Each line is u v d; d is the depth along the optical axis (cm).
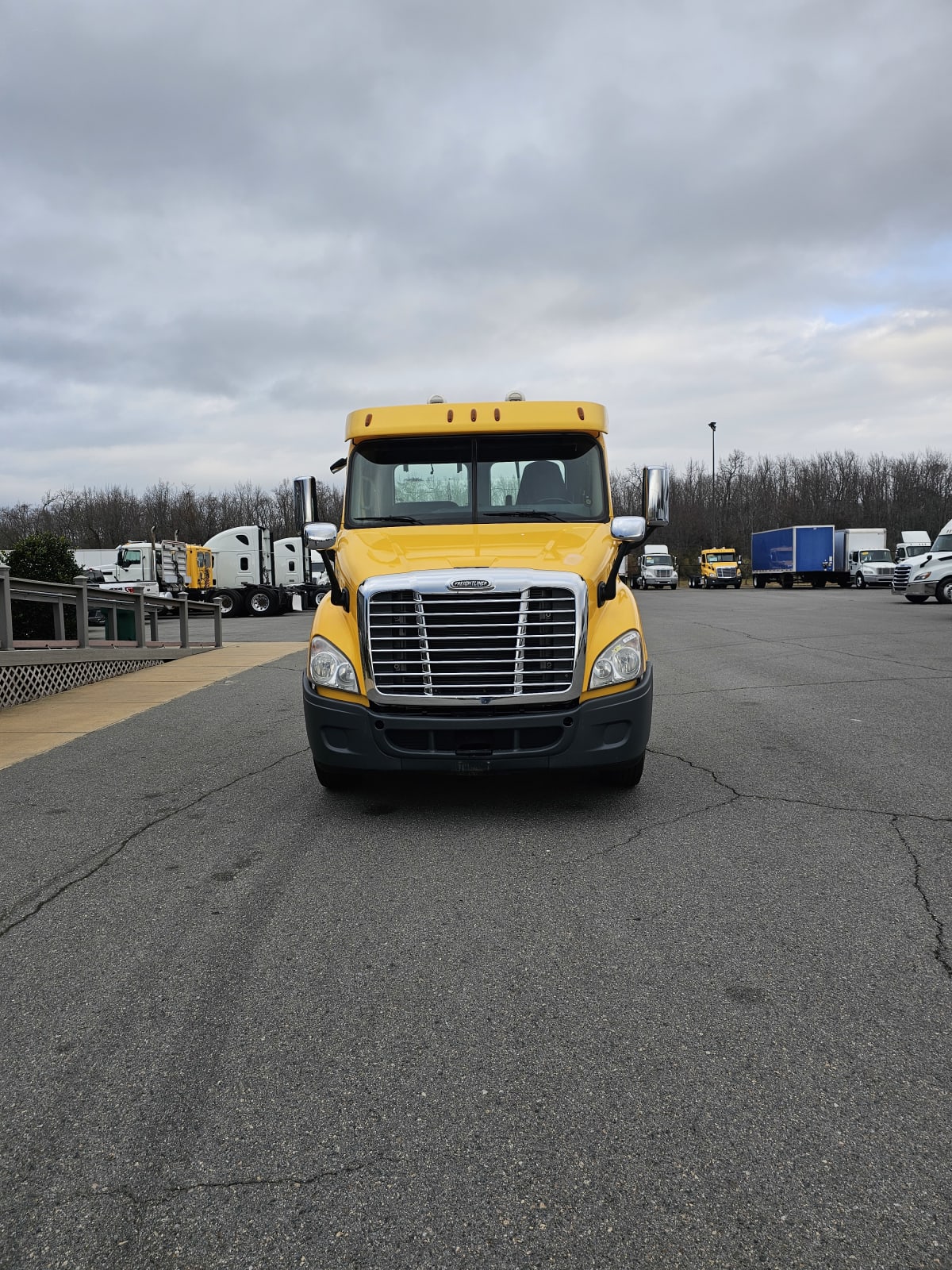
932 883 416
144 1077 272
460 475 638
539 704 509
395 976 336
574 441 640
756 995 314
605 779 586
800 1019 297
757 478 8019
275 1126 246
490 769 507
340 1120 248
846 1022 295
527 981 329
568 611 508
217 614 1697
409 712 513
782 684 1055
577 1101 255
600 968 339
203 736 816
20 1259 200
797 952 348
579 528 609
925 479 7894
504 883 431
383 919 390
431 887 428
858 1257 196
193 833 522
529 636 506
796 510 7575
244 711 952
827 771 632
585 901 405
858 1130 239
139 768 688
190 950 362
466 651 506
